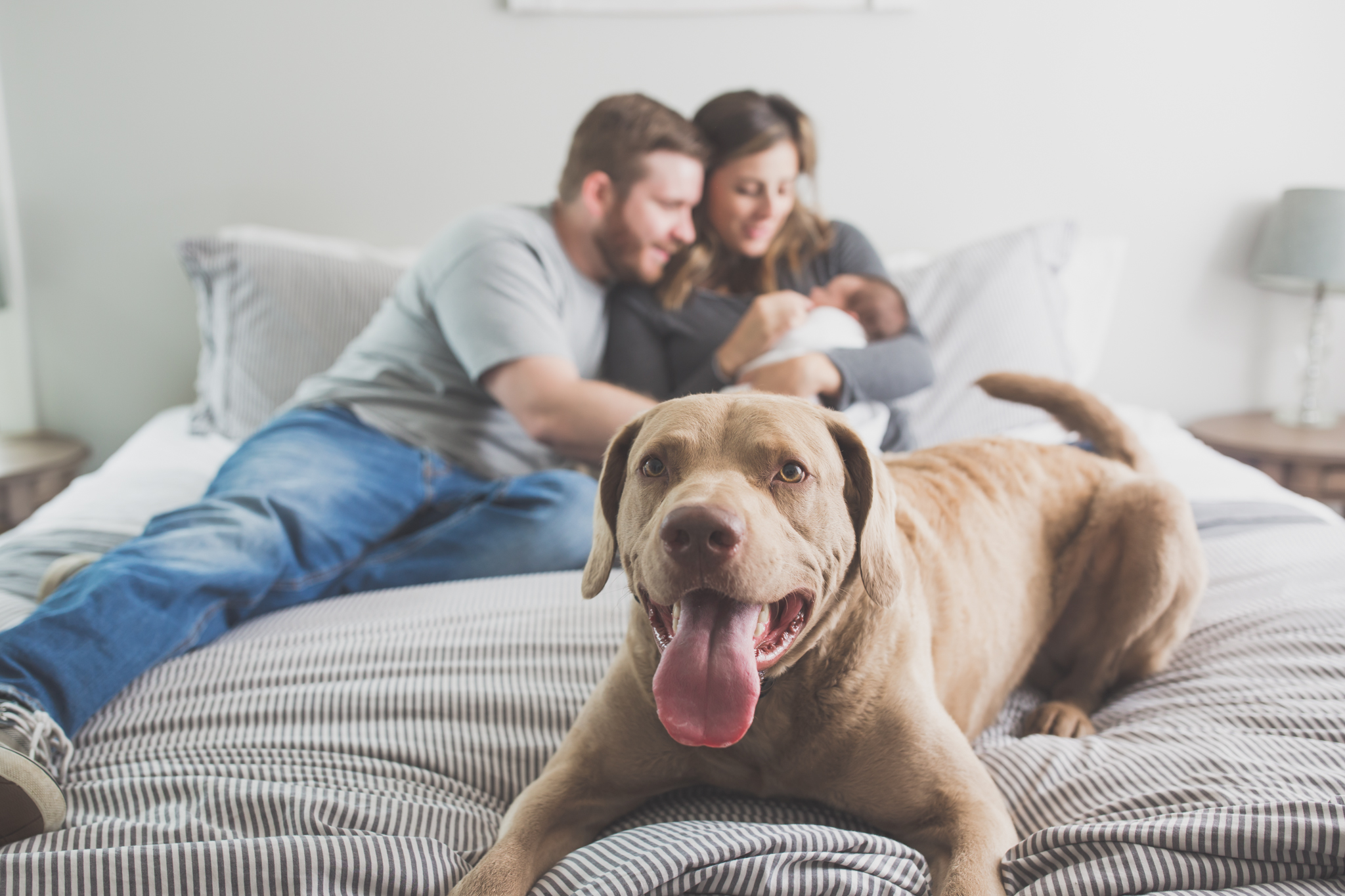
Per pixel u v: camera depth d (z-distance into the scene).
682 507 0.83
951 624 1.17
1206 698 1.24
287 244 2.62
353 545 1.69
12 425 3.00
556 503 1.75
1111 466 1.56
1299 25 2.94
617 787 1.04
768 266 2.27
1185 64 2.96
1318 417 2.99
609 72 2.92
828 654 0.99
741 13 2.89
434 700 1.22
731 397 1.00
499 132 2.94
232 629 1.51
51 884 0.83
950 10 2.92
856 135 2.99
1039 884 0.85
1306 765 1.01
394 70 2.90
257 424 2.42
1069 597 1.43
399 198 2.97
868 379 1.94
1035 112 2.98
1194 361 3.16
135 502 1.93
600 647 1.35
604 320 2.21
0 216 2.87
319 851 0.87
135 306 2.98
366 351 2.10
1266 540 1.67
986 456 1.46
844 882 0.85
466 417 2.01
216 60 2.87
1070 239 2.68
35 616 1.20
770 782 1.04
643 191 2.01
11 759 0.94
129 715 1.22
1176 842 0.85
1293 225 2.84
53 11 2.81
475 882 0.86
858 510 1.02
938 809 0.97
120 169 2.90
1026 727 1.33
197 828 0.93
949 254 2.60
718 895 0.84
